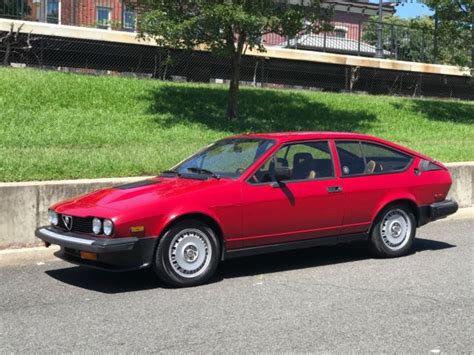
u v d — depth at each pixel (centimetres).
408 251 830
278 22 1483
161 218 639
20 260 792
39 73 1598
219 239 679
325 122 1683
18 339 508
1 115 1307
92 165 996
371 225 780
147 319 557
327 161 755
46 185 846
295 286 667
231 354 472
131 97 1586
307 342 496
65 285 682
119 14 2111
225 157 748
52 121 1334
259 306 594
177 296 630
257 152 727
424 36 2498
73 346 491
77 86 1556
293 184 716
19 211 827
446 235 974
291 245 721
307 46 2348
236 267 757
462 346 489
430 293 637
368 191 767
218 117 1561
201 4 1414
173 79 1966
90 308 593
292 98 1862
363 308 586
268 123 1573
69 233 660
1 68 1612
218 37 1449
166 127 1409
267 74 2119
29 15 1891
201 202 659
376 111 1898
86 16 2050
